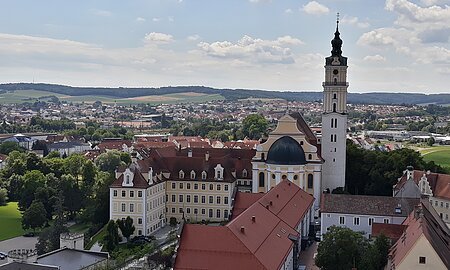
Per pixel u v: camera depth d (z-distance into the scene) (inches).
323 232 6899.6
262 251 4660.4
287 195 7062.0
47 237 7293.3
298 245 6284.5
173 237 7603.4
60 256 5895.7
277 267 4586.6
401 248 4955.7
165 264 6392.7
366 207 6830.7
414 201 6796.3
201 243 4500.5
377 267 5275.6
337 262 5319.9
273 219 5689.0
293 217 6353.3
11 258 5698.8
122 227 7869.1
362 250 5369.1
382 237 5438.0
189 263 4441.4
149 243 7564.0
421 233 4562.0
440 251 4687.5
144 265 6382.9
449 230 6515.8
